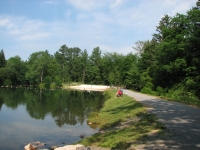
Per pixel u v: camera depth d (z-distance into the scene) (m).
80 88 90.75
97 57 122.44
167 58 38.12
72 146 8.97
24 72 93.25
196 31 34.53
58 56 137.75
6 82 84.19
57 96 50.72
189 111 17.25
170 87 37.78
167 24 48.12
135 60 67.56
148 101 25.12
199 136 9.90
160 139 9.70
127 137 11.02
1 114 25.80
